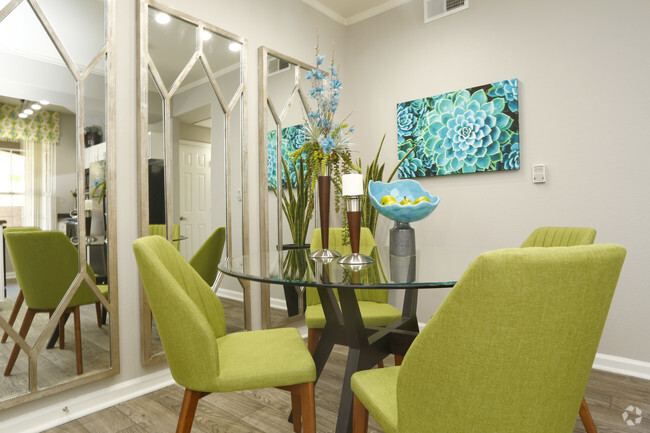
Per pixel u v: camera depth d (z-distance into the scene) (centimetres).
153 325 224
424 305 328
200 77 249
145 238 140
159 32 228
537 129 273
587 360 87
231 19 271
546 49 270
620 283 246
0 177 175
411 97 333
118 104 213
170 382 233
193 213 244
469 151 298
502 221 288
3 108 176
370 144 359
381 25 351
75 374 195
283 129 305
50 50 189
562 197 263
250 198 282
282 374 128
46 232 188
